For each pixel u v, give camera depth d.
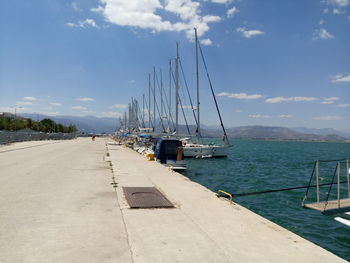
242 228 5.95
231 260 4.34
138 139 47.34
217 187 19.70
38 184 10.94
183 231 5.66
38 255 4.40
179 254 4.52
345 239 9.27
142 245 4.89
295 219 11.49
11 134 49.56
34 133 66.94
